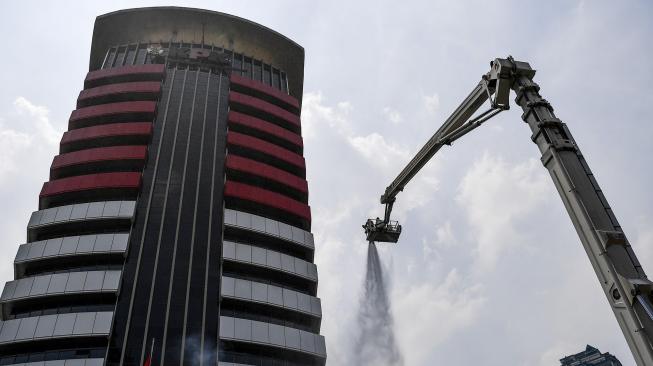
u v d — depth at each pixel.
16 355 48.78
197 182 66.44
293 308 57.78
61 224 58.88
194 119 74.56
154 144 69.50
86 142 69.44
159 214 61.56
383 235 39.03
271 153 73.50
